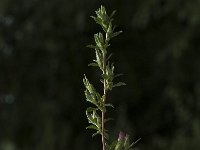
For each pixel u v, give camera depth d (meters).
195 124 11.26
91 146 12.20
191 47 12.09
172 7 11.59
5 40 12.02
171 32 12.09
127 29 12.38
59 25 11.86
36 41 12.00
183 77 12.12
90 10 11.79
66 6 11.67
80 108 12.38
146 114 12.61
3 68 12.34
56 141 11.68
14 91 12.36
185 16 11.68
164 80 12.46
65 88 12.32
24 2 11.80
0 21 11.97
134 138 12.45
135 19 11.59
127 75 12.64
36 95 12.31
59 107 12.16
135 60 12.64
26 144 11.93
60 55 12.23
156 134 12.45
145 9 11.58
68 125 11.85
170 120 12.39
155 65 12.52
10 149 11.89
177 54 11.62
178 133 11.61
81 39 12.17
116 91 12.49
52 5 11.74
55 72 12.31
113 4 12.08
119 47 12.62
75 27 11.84
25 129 12.08
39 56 12.32
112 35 2.38
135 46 12.62
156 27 12.27
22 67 12.37
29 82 12.36
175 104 11.91
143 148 12.23
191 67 12.13
